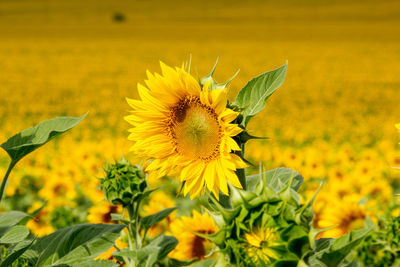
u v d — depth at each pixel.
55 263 2.12
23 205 6.46
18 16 81.75
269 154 9.27
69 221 4.79
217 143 2.23
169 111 2.37
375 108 21.69
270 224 1.59
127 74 34.66
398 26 65.88
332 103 23.16
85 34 64.12
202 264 2.12
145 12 85.94
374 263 1.99
